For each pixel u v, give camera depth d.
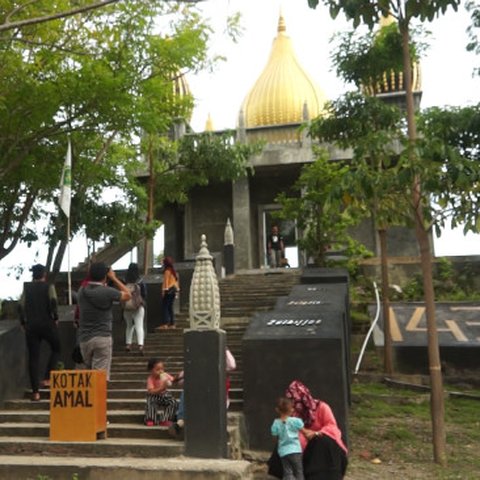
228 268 19.56
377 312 14.32
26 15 10.68
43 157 13.88
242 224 23.77
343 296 10.21
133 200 18.33
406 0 8.41
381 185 7.57
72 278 18.94
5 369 8.70
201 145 19.45
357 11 8.41
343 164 19.28
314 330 7.80
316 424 5.99
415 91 24.86
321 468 5.70
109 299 7.68
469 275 17.64
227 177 20.19
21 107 11.72
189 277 14.66
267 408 7.51
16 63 11.05
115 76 11.70
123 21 11.97
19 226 16.08
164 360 10.27
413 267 18.20
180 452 6.57
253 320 8.49
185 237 25.64
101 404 7.11
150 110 12.51
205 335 6.74
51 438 6.96
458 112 10.98
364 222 23.72
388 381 11.77
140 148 18.83
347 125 12.25
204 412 6.58
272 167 23.72
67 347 10.43
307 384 7.46
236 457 7.03
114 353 10.71
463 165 7.35
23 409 8.45
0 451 6.89
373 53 12.16
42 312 8.57
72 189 16.45
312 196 15.20
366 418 9.55
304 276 13.55
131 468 6.05
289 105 28.12
